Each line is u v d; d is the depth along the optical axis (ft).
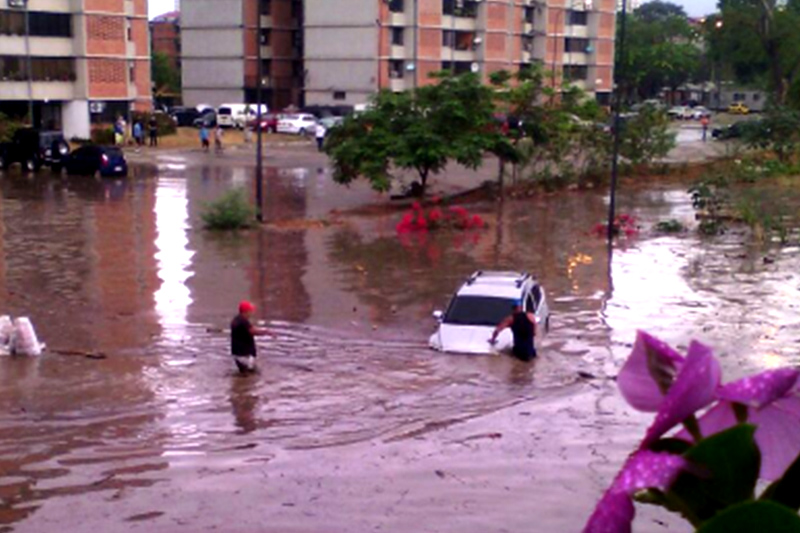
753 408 3.91
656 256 88.69
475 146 118.73
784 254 89.45
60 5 196.03
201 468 37.83
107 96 204.74
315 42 242.99
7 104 196.85
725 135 196.03
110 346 57.21
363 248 91.76
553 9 276.21
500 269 82.53
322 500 34.35
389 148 117.19
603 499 3.72
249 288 74.13
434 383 49.96
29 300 69.21
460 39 255.50
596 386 49.34
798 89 196.54
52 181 142.51
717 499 3.69
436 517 32.68
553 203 126.31
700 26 287.69
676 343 57.82
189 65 262.06
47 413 44.70
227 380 50.49
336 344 58.39
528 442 40.42
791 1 267.59
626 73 329.93
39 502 34.65
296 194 130.62
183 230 100.12
